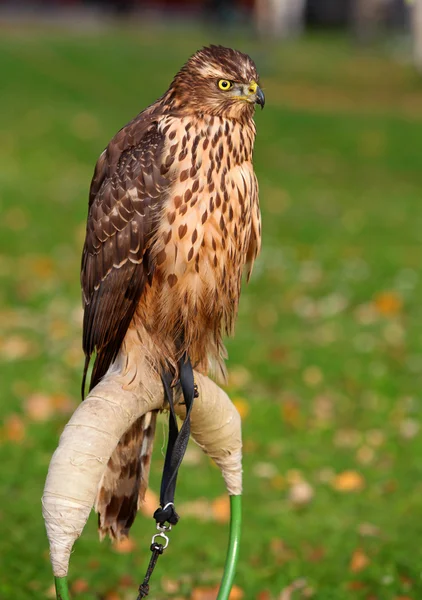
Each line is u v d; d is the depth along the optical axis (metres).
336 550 9.33
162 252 5.52
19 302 15.77
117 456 5.65
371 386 13.19
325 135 34.88
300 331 15.23
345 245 20.25
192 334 5.71
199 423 5.86
